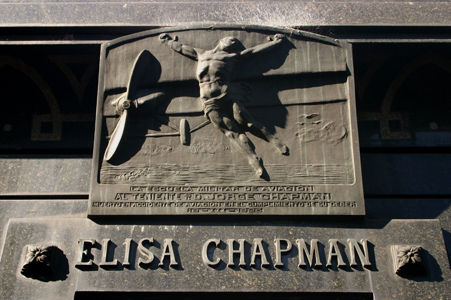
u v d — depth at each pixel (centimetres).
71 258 389
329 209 397
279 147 418
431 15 460
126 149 418
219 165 413
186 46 439
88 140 458
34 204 432
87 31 458
